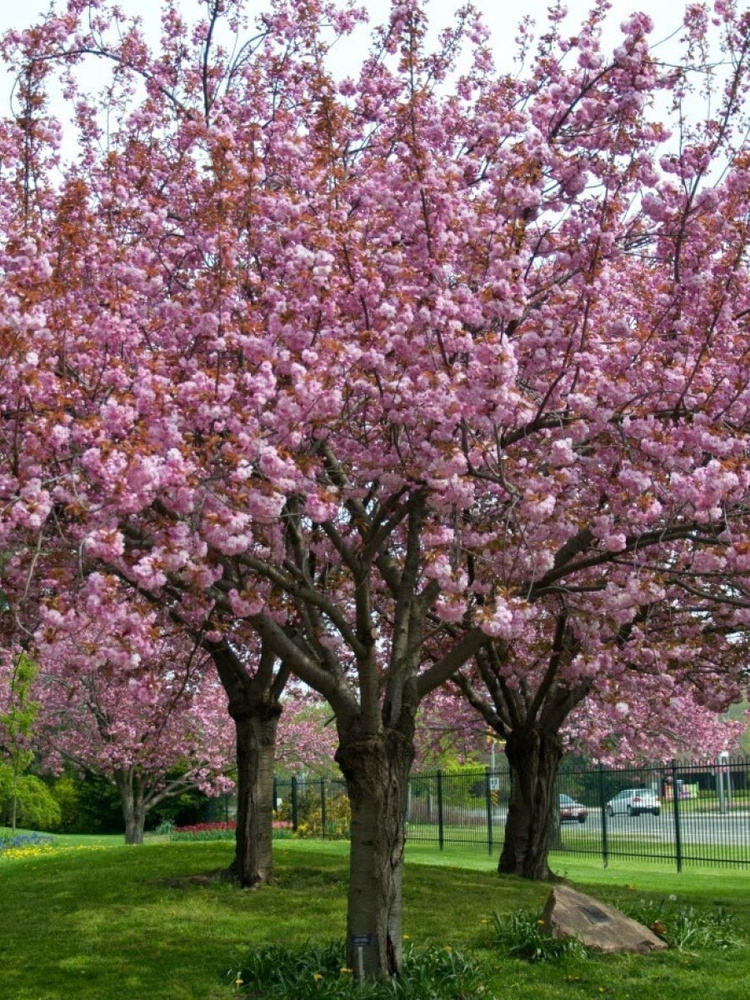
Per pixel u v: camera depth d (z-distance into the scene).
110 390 7.39
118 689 19.78
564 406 8.12
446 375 7.16
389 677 8.30
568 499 8.50
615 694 10.02
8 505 6.23
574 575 10.20
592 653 9.42
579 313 8.20
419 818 26.62
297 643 9.27
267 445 6.80
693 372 7.59
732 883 16.11
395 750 8.02
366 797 7.89
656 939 9.41
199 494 6.74
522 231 7.84
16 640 10.19
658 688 12.12
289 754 30.70
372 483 8.88
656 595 7.80
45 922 10.44
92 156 10.38
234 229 8.07
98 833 35.28
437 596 8.59
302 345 7.56
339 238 7.91
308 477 7.27
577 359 7.94
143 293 8.41
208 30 10.48
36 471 6.58
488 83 10.13
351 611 11.83
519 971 8.44
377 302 7.85
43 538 7.74
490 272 7.48
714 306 8.02
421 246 8.01
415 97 8.16
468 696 14.80
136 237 9.26
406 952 8.34
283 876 12.73
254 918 10.43
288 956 8.23
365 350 7.43
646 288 8.94
